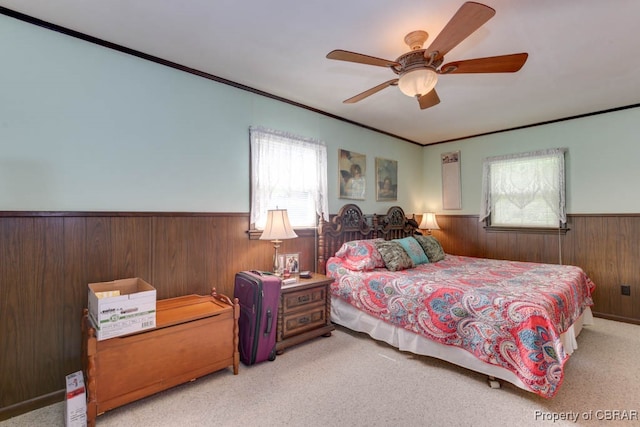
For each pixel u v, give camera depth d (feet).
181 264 8.48
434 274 9.92
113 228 7.42
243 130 9.82
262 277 8.59
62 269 6.77
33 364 6.46
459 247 16.28
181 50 7.74
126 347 6.14
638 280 11.43
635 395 6.84
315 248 11.84
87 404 5.67
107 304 5.88
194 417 6.06
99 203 7.25
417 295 8.50
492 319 7.09
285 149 10.80
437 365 8.20
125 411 6.23
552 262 13.32
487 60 6.03
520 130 14.26
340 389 7.06
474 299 7.52
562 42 7.27
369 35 7.04
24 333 6.36
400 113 12.42
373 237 14.02
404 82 6.51
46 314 6.59
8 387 6.20
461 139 16.26
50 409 6.43
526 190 13.98
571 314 8.16
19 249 6.31
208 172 9.02
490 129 14.71
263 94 10.28
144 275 7.86
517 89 10.07
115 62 7.50
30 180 6.45
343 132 13.10
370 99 10.95
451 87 9.89
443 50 5.85
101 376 5.86
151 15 6.36
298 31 6.91
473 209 15.85
